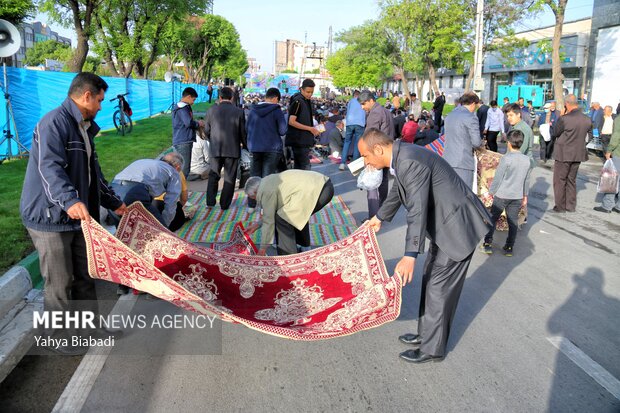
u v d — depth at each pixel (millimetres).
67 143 3537
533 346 4148
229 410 3195
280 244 5406
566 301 5094
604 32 24797
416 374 3684
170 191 6117
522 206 7086
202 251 4602
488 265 6152
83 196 3680
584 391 3521
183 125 9359
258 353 3924
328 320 3734
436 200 3596
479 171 7793
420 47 32219
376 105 9430
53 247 3596
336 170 13094
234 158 8094
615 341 4270
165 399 3291
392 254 6367
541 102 32875
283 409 3225
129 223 4406
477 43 20781
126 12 25031
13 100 11375
